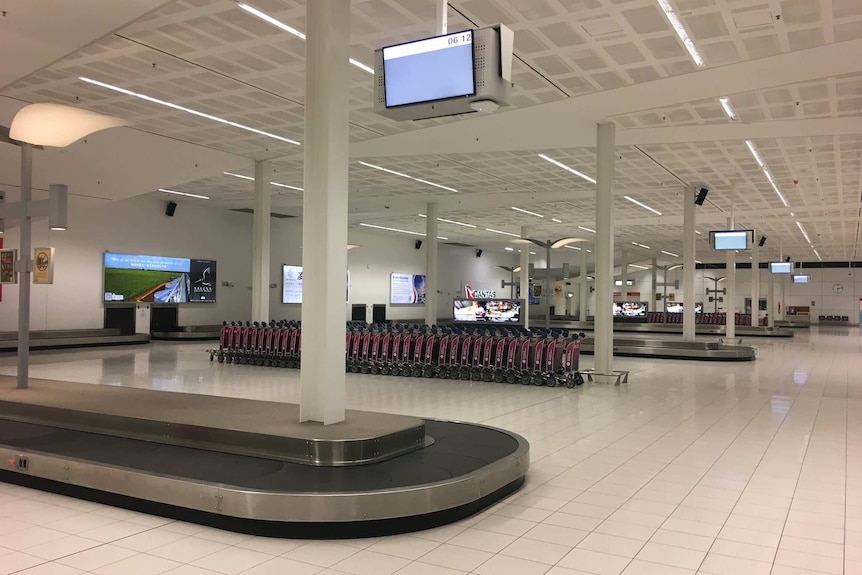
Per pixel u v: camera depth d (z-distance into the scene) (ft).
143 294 70.28
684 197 59.11
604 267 38.96
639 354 58.65
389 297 114.21
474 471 14.69
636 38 25.48
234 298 82.12
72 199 53.36
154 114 37.65
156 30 25.70
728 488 16.56
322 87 17.87
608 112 35.58
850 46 25.57
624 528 13.58
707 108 34.37
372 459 15.83
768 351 65.92
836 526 13.76
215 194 68.03
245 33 25.95
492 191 63.57
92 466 15.19
